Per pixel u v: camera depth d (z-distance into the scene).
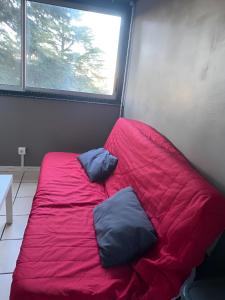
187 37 1.62
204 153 1.36
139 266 1.12
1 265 1.65
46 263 1.16
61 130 3.06
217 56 1.29
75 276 1.10
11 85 2.85
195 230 1.00
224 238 1.04
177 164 1.33
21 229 2.03
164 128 1.90
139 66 2.57
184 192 1.14
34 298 0.99
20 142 2.99
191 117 1.51
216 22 1.32
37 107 2.91
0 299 1.41
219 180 1.23
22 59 2.77
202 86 1.41
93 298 1.02
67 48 2.89
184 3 1.67
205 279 1.01
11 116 2.88
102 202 1.64
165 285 1.02
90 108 3.07
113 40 2.97
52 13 2.73
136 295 1.04
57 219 1.53
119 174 1.91
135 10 2.78
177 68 1.74
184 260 1.00
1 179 1.93
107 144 2.49
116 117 3.19
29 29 2.73
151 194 1.37
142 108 2.42
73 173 2.22
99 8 2.81
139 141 1.82
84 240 1.36
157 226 1.22
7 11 2.60
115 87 3.12
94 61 3.01
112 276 1.13
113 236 1.23
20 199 2.48
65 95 2.97
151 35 2.27
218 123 1.25
